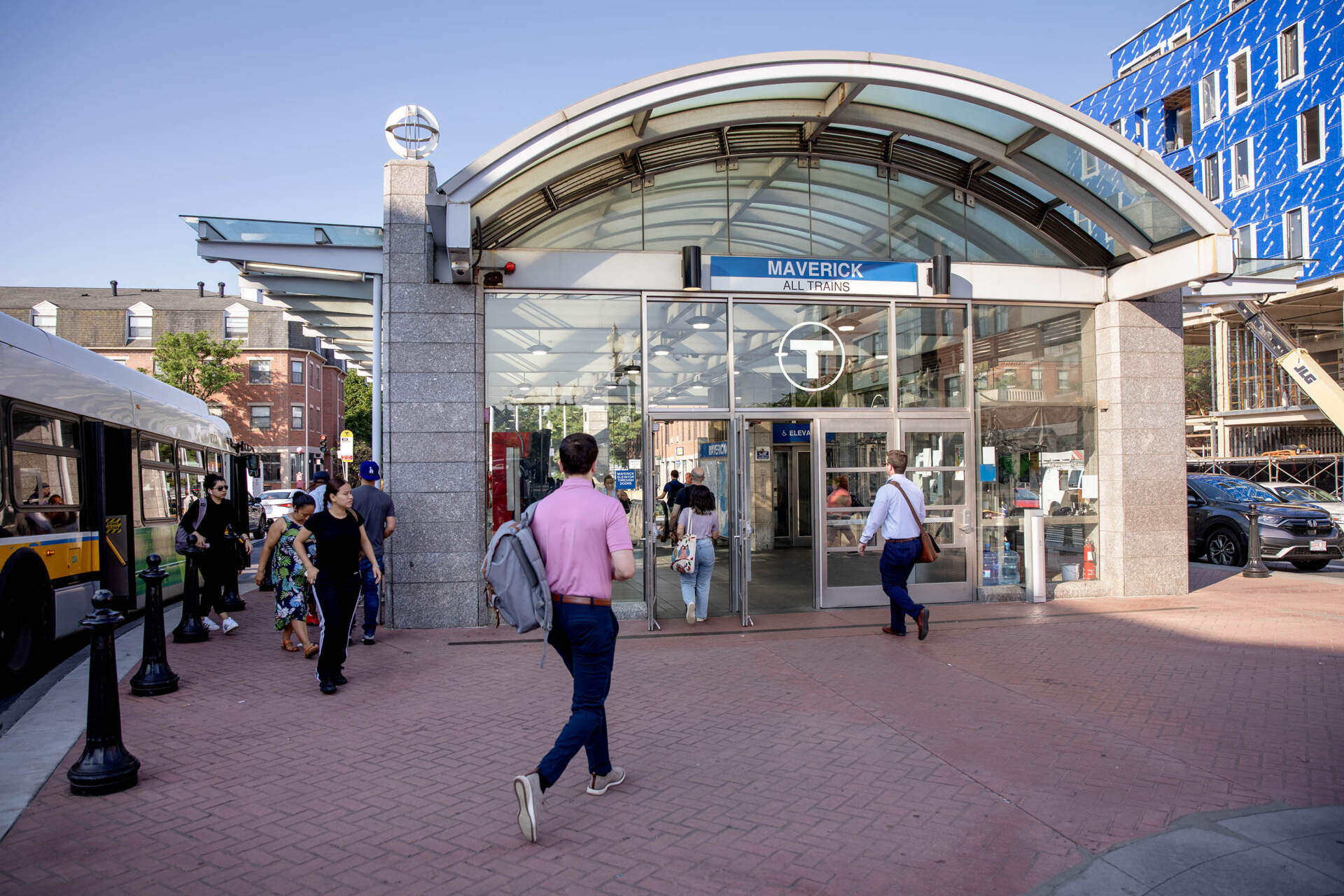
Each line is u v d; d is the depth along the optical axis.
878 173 10.48
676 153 9.91
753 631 8.70
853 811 4.10
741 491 9.74
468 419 9.06
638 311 9.75
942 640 8.14
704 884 3.38
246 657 7.67
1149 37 37.84
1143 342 10.73
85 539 8.42
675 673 6.92
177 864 3.55
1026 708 5.82
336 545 6.35
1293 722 5.49
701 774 4.61
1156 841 3.74
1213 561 15.45
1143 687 6.37
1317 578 13.07
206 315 51.06
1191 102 32.94
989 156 9.75
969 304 10.55
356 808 4.15
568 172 8.96
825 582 10.01
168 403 11.77
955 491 10.42
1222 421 32.75
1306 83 28.52
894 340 10.30
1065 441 10.88
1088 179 9.67
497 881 3.40
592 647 4.01
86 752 4.38
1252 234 30.14
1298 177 28.64
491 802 4.24
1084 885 3.37
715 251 9.95
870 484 10.17
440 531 8.99
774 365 10.02
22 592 7.20
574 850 3.68
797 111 9.45
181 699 6.20
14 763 4.81
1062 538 10.77
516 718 5.70
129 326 51.09
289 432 50.81
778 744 5.10
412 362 9.02
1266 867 3.49
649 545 8.99
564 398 9.55
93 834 3.85
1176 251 9.65
